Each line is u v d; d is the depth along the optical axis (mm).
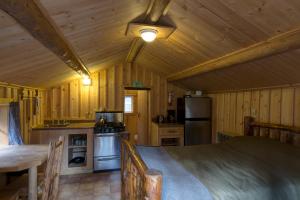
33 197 2410
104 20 2254
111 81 5480
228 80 4027
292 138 2947
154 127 5656
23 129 3652
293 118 3023
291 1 1636
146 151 2775
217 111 5195
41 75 3406
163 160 2424
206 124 5406
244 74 3426
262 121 3625
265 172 2039
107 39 3016
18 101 3385
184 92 6059
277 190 1747
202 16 2287
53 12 1627
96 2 1788
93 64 4375
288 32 1963
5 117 3203
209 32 2566
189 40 3031
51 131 4199
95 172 4414
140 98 6801
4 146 3145
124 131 4633
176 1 2184
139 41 3600
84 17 1978
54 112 5117
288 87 3098
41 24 1480
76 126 4484
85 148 4621
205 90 5535
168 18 2559
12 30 1586
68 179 4051
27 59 2354
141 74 5723
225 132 4754
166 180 1810
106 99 5434
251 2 1800
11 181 2980
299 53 2238
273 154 2533
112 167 4516
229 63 2918
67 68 3654
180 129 5398
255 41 2344
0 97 2820
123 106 5535
